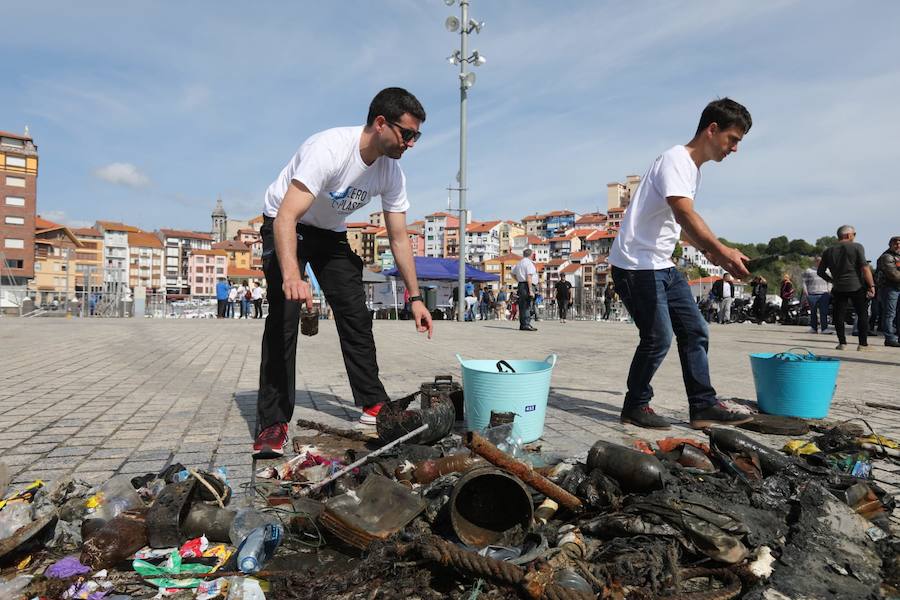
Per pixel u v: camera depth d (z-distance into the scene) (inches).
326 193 135.7
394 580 69.1
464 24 796.0
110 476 110.3
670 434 147.6
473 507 82.5
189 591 69.7
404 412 122.3
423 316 151.5
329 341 418.3
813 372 160.2
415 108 129.1
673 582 67.8
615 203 6186.0
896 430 153.3
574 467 97.3
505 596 65.2
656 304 149.2
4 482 94.0
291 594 67.4
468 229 5994.1
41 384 218.5
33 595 66.6
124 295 1032.8
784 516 84.5
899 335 421.7
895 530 86.4
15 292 991.0
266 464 119.6
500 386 129.6
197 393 202.7
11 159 3034.0
